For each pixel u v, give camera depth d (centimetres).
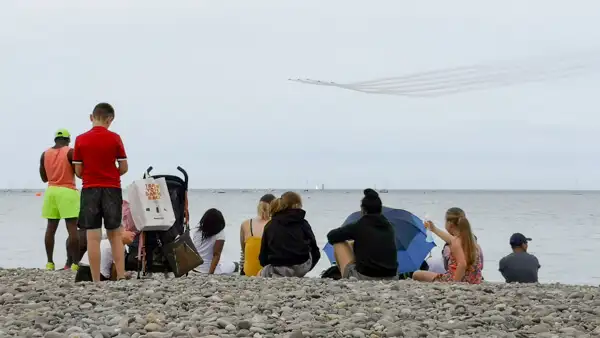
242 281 1072
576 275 2889
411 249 1335
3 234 4747
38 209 11494
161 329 688
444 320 758
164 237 1177
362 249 1190
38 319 721
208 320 724
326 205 14400
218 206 11881
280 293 915
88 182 1074
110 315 752
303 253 1232
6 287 972
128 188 1156
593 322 760
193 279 1099
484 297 889
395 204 15238
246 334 662
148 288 969
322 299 876
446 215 1317
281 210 1255
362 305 836
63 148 1427
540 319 761
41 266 2644
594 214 10238
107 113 1094
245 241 1398
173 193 1201
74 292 926
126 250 1342
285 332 683
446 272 1309
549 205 17150
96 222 1077
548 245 4488
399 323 734
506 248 4072
